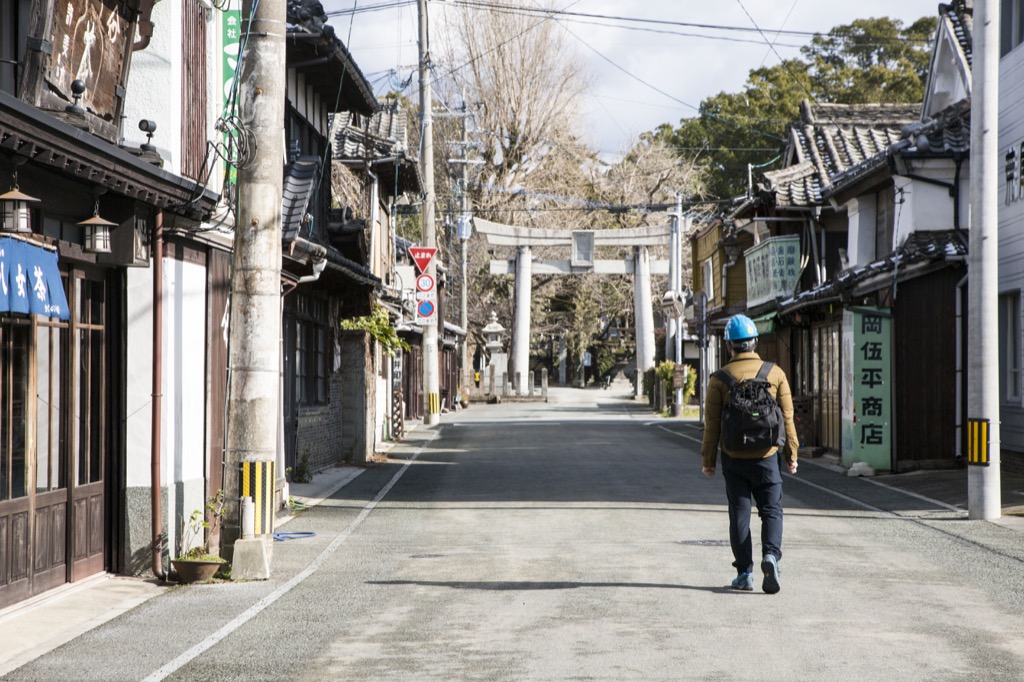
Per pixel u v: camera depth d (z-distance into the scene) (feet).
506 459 69.72
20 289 23.45
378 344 77.20
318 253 46.83
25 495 26.45
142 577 30.96
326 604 26.25
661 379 136.36
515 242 143.54
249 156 31.24
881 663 19.58
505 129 183.21
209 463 35.35
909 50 179.42
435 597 26.61
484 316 199.72
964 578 28.40
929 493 49.08
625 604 25.05
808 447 73.26
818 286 75.51
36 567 27.07
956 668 19.24
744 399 25.91
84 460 29.78
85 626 24.80
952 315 59.00
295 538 37.40
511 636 22.13
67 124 22.77
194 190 30.68
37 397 27.09
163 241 31.76
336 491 52.42
